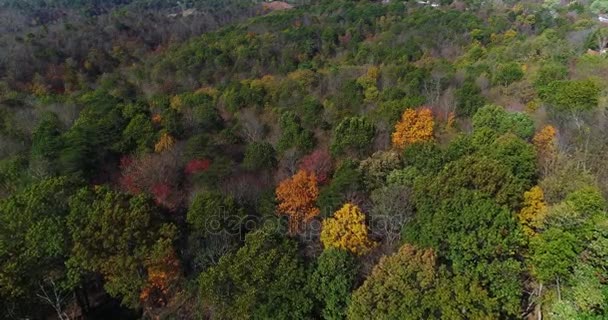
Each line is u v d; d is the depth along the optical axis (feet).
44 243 123.34
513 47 322.55
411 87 270.67
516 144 149.59
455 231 114.73
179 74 347.77
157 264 125.18
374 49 385.09
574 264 106.52
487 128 172.76
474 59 334.44
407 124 196.85
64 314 128.06
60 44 378.12
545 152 160.76
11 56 333.62
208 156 196.34
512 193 125.59
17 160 187.32
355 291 109.50
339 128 199.62
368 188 160.76
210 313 119.96
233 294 116.26
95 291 148.46
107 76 336.49
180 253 137.28
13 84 305.53
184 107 267.39
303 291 112.78
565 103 195.93
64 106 250.98
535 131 184.34
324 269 113.91
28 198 134.82
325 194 153.17
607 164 146.20
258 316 110.42
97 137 201.57
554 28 373.20
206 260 131.95
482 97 231.30
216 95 298.56
